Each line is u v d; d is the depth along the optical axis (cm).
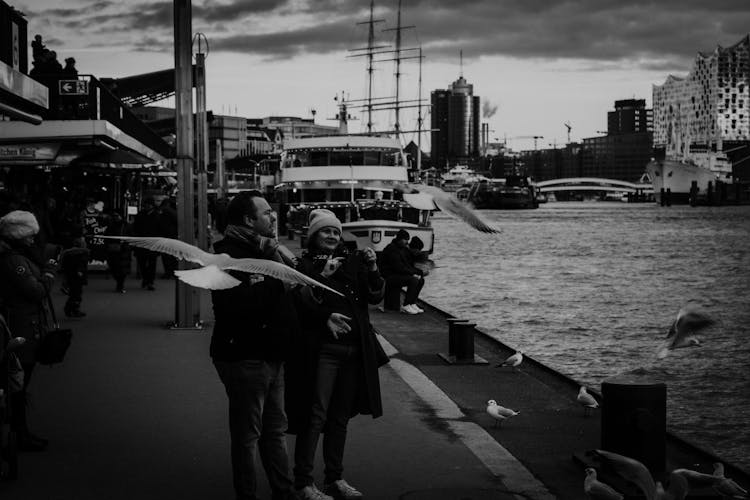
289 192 4338
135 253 2622
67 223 2080
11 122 2362
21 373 750
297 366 700
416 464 805
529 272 4772
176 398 1044
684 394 1686
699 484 618
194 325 1609
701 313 549
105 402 1023
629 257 6391
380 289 712
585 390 1045
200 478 752
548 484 760
